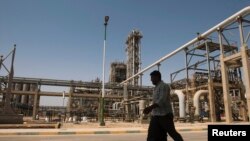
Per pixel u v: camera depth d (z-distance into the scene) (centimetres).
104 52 2461
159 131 497
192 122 3023
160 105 495
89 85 5216
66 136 1368
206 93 3350
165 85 513
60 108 4972
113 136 1371
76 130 1602
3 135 1386
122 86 5556
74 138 1255
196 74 3862
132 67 7031
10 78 2364
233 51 3525
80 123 2798
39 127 1825
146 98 3944
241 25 2664
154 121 498
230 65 2998
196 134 1491
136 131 1641
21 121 2275
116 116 4444
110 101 5991
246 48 2538
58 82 4975
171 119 497
